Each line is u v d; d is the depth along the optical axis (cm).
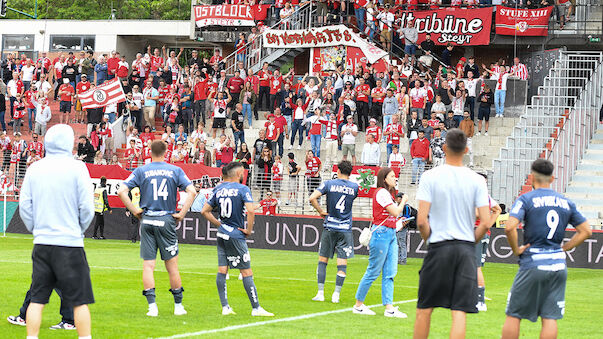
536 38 4844
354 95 4378
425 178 1035
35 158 3994
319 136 4194
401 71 4659
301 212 3719
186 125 4559
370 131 3931
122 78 5075
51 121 5109
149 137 4453
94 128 4481
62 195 1031
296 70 5412
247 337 1267
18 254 2673
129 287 1859
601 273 2791
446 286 1014
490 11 4838
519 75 4600
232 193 1477
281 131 4253
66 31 6538
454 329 1005
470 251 1017
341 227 1712
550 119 4150
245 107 4656
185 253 3030
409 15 4950
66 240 1027
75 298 1030
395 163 3741
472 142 4194
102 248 3114
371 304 1717
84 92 4534
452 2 4922
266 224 3491
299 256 3109
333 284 2084
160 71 4916
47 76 5347
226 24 5281
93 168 3759
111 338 1230
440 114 4119
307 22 5147
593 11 4881
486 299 1884
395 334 1339
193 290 1855
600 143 4153
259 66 5216
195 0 5856
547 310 1069
